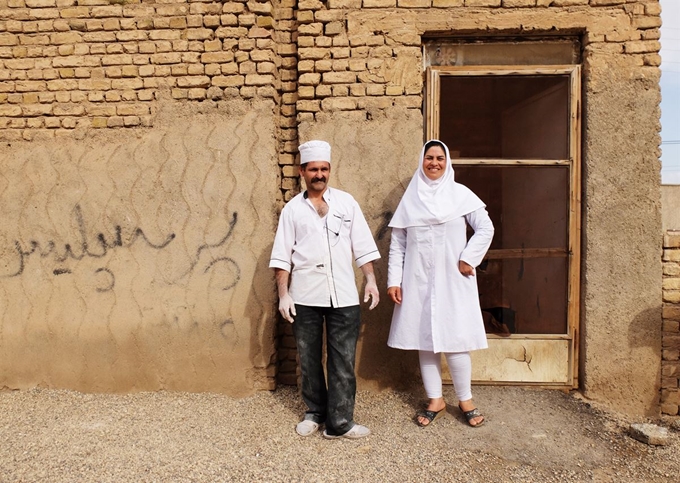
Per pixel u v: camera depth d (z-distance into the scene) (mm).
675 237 3965
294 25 4309
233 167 4160
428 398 3736
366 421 3738
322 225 3502
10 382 4289
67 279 4238
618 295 4004
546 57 4199
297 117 4176
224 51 4172
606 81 3992
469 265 3547
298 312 3521
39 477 3059
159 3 4203
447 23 4062
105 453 3311
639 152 3980
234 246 4156
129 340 4223
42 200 4238
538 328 4215
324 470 3145
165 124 4199
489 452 3352
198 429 3635
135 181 4207
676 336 3971
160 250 4199
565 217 4188
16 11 4254
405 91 4098
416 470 3156
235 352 4180
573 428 3664
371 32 4105
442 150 3701
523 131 4211
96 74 4230
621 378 4016
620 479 3141
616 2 3977
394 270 3758
